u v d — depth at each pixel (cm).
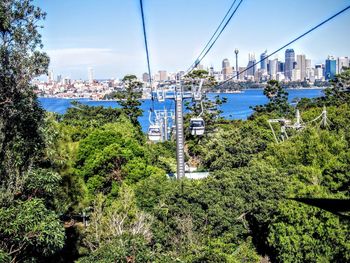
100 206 1927
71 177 1920
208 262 1481
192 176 3866
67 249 1848
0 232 1135
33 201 1208
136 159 2892
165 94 2536
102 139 2889
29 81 1373
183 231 1814
